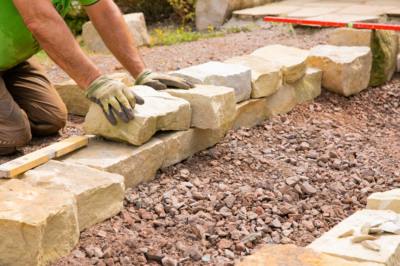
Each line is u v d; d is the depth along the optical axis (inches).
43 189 99.7
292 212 116.7
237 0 382.9
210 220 111.3
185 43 328.5
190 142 148.8
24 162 111.5
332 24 240.5
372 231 91.1
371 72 235.8
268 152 157.2
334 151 157.3
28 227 85.3
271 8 382.9
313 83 218.1
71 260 92.6
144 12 434.6
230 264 93.7
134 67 161.6
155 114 130.6
